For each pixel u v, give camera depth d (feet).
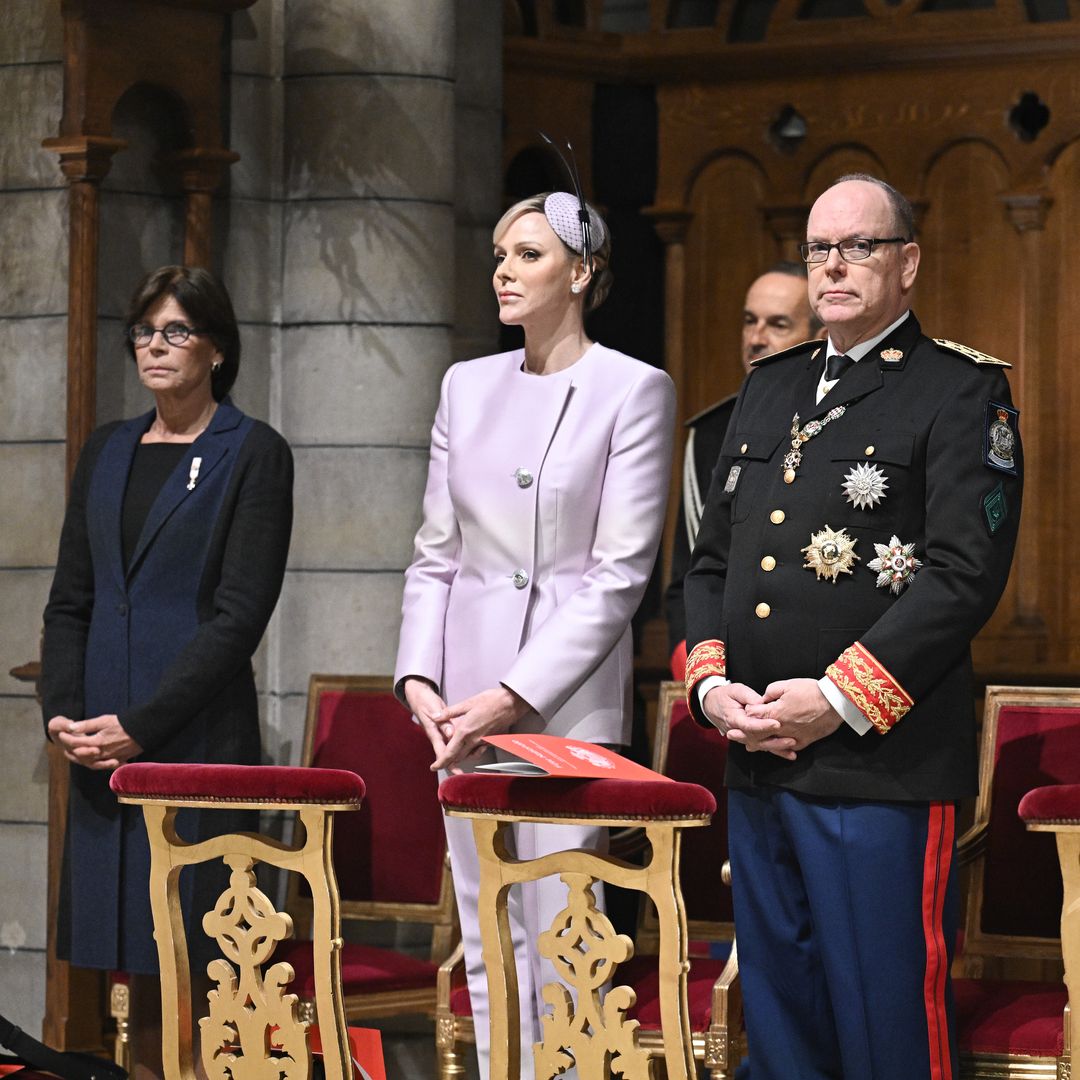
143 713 52.29
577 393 48.80
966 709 41.86
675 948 39.96
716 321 89.97
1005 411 41.86
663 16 89.76
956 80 85.81
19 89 65.82
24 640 65.87
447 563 50.55
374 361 67.92
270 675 68.95
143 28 64.44
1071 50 83.71
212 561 54.03
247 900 44.91
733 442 44.88
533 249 48.70
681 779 53.83
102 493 55.31
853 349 43.27
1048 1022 44.24
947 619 40.29
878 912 40.73
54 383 65.46
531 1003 47.93
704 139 89.71
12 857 65.92
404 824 56.65
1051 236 84.94
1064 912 39.58
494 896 41.93
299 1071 44.14
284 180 68.90
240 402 68.33
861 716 40.40
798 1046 42.27
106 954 53.26
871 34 86.48
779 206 88.38
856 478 41.73
